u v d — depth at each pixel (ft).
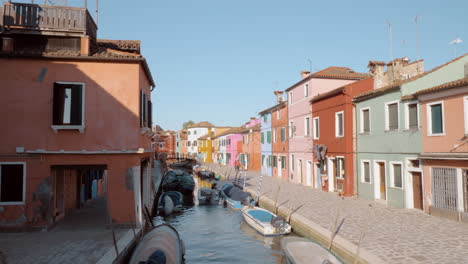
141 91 39.83
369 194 55.01
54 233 34.78
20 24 37.68
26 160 35.53
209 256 36.52
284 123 93.91
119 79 37.37
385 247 29.60
